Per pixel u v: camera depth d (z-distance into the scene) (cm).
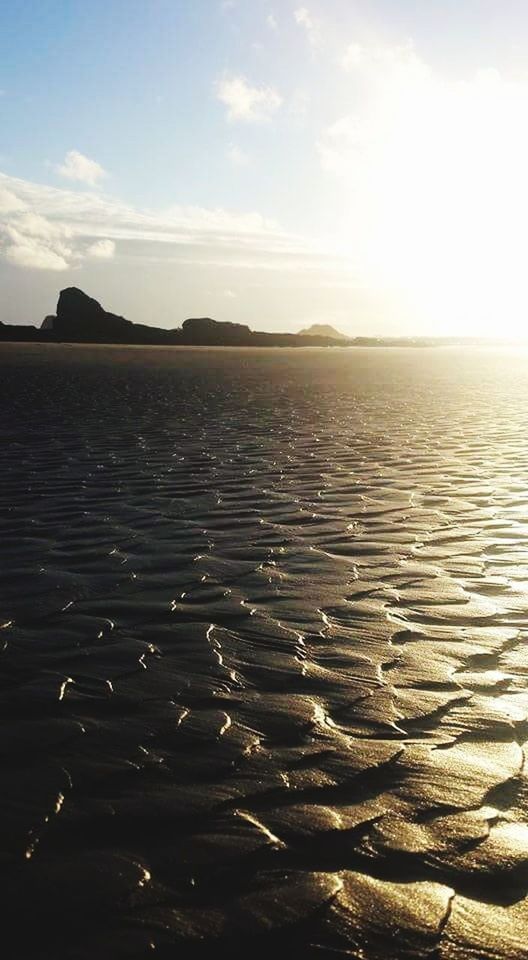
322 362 4738
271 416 1608
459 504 761
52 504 777
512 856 243
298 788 282
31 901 225
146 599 494
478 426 1404
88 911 221
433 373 3475
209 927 214
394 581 528
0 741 320
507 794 278
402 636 432
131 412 1681
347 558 583
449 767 296
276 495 812
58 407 1788
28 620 460
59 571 555
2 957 204
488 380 2909
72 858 245
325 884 231
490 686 368
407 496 802
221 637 431
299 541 631
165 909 221
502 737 320
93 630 443
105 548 614
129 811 269
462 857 243
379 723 332
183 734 323
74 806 273
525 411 1681
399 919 217
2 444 1203
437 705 349
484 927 213
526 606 478
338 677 379
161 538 642
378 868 238
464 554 591
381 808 269
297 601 489
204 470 965
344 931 212
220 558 584
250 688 367
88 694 362
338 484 869
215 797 277
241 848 248
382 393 2256
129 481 894
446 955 204
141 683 373
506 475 909
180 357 5047
